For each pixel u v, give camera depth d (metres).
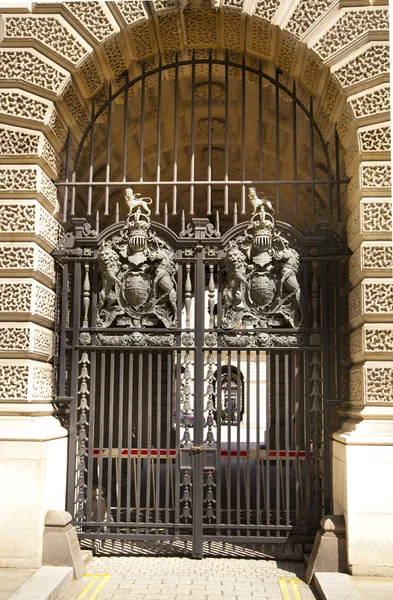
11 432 6.05
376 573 5.77
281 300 6.88
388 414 6.04
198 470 6.68
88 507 6.72
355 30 6.49
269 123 10.08
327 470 6.62
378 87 6.38
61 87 6.58
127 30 6.85
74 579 5.91
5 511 5.96
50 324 6.88
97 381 9.47
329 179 6.98
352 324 6.66
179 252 6.99
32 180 6.44
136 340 6.85
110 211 11.25
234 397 20.11
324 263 6.89
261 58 7.48
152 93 9.40
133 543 7.27
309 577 5.93
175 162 7.05
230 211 12.73
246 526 6.62
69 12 6.64
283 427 11.26
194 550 6.61
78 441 6.93
